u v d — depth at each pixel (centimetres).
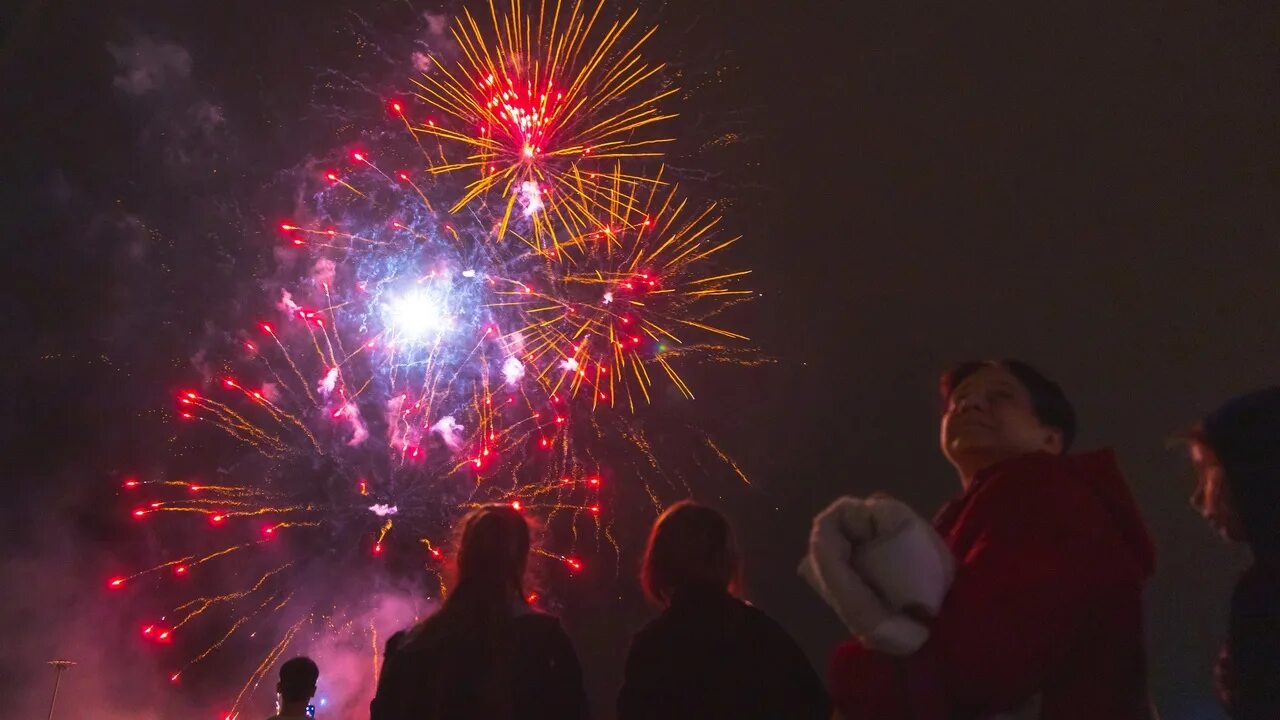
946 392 220
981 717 162
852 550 165
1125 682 166
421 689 270
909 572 157
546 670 273
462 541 296
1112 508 185
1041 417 204
